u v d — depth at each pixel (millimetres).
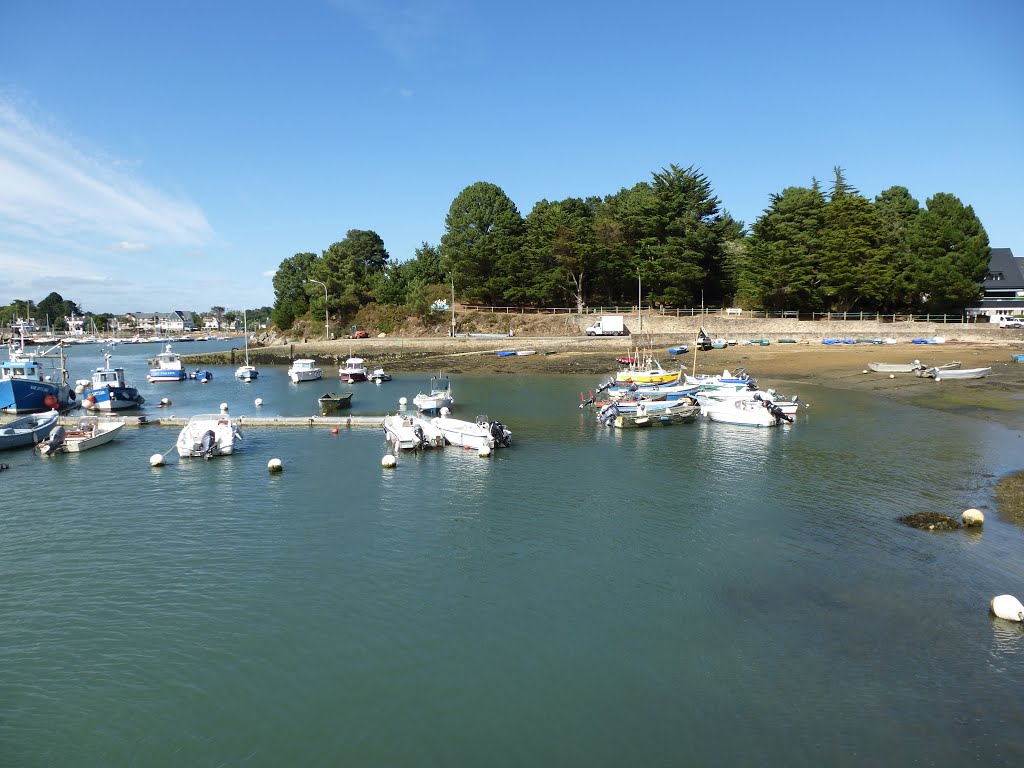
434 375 75312
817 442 35375
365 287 120562
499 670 14602
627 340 88875
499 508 25141
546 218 110938
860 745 11961
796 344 83438
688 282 98312
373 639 15922
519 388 61781
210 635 16156
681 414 41938
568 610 17141
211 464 32531
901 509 23984
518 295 105812
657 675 14273
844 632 15742
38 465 32500
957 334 81875
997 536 21141
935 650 14891
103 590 18516
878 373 60438
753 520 23297
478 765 11797
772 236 96438
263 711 13336
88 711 13375
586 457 33125
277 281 146000
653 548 21016
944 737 12102
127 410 51781
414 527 23234
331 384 69500
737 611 16875
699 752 11961
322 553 21000
